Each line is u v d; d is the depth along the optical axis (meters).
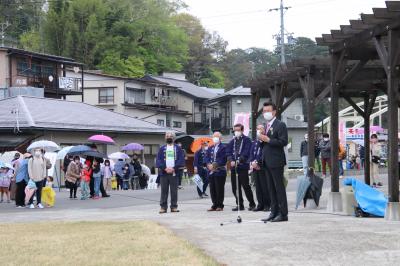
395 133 10.41
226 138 53.53
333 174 12.84
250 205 13.55
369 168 19.03
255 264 6.52
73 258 7.08
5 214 15.20
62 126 32.06
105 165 25.69
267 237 8.42
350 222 9.94
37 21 66.94
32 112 32.88
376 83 17.50
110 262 6.73
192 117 57.28
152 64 63.12
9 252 7.68
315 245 7.57
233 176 13.41
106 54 57.56
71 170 21.50
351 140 36.69
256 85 20.09
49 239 8.88
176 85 57.81
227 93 53.53
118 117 38.62
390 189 10.41
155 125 40.00
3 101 35.09
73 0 59.06
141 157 38.75
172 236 8.80
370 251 7.02
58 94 46.88
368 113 19.00
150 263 6.59
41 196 17.66
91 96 49.78
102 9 58.78
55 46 57.31
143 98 51.94
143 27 62.75
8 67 42.94
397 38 10.48
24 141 30.52
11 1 67.69
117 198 20.64
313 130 15.41
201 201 17.67
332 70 13.02
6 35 63.97
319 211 12.78
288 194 18.52
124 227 10.21
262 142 10.61
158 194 22.22
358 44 11.95
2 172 20.50
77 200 20.36
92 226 10.62
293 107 53.41
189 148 38.09
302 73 16.05
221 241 8.25
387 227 9.10
